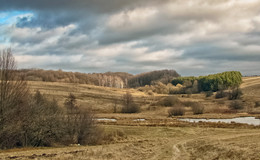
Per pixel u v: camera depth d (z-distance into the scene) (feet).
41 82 513.04
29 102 100.37
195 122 220.64
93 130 122.31
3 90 89.40
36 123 97.40
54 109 121.08
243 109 347.56
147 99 463.42
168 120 247.29
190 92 601.21
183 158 72.59
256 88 493.77
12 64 94.48
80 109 126.31
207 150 79.20
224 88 571.28
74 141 113.39
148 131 167.84
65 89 473.26
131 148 91.04
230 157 62.69
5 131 85.81
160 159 71.26
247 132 139.13
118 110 371.56
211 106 379.35
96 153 75.10
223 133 142.61
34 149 83.20
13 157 62.39
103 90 531.91
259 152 59.16
